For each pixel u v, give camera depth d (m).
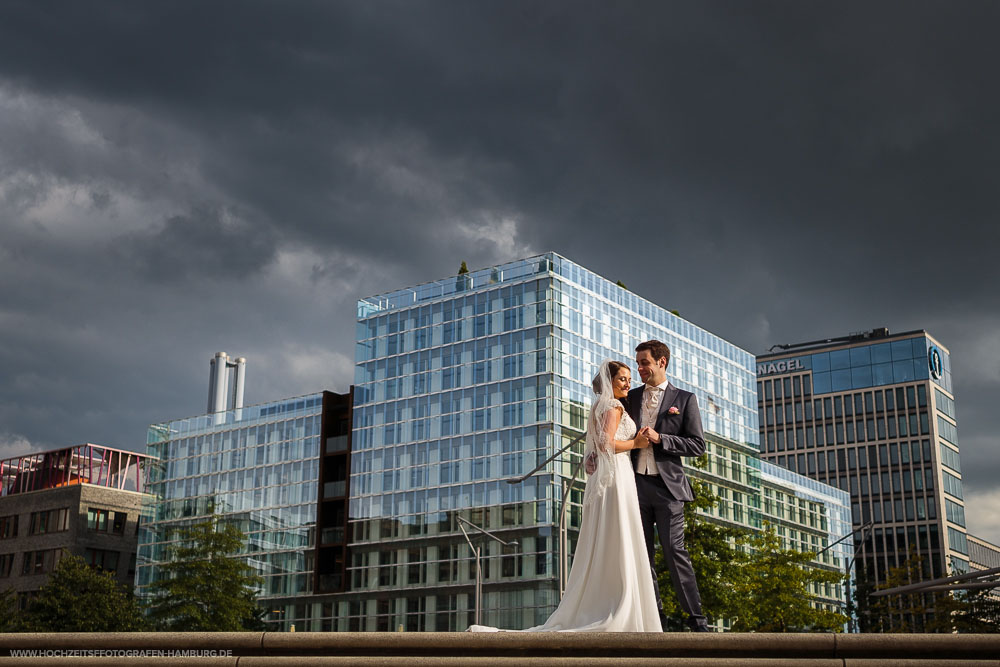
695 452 10.13
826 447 149.62
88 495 94.50
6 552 96.81
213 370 104.31
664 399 10.38
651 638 7.90
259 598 78.56
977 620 54.56
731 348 84.75
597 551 9.34
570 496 67.75
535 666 7.76
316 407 80.38
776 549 48.41
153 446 88.75
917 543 141.00
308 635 8.23
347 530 75.31
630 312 76.06
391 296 78.50
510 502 67.88
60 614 57.91
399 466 74.25
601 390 9.94
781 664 7.68
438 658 7.89
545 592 64.75
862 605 64.44
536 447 67.75
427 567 70.62
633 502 9.52
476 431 71.00
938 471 142.50
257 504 81.44
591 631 8.20
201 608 61.03
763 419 154.62
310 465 79.31
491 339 72.12
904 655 7.71
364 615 72.50
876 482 145.62
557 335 69.69
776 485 95.69
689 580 9.86
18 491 101.94
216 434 85.81
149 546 86.25
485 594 67.25
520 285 71.88
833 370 151.75
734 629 46.56
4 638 8.70
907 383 146.75
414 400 75.00
